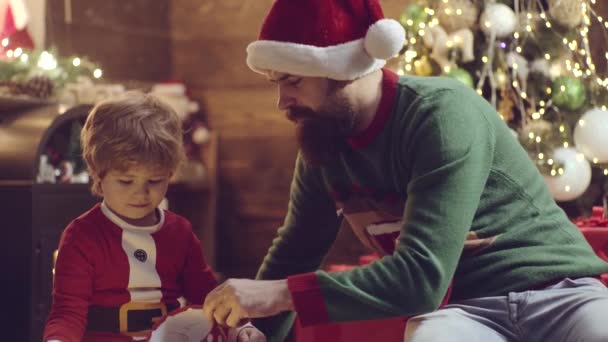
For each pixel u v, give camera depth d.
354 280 1.73
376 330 2.24
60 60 3.63
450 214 1.76
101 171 1.95
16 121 3.21
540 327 1.85
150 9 5.27
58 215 3.19
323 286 1.73
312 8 1.87
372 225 2.04
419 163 1.82
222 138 5.32
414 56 3.40
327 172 2.07
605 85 3.18
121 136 1.92
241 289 1.74
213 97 5.34
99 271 1.98
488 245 1.91
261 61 1.90
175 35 5.39
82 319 1.93
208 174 5.21
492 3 3.26
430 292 1.71
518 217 1.92
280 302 1.73
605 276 2.35
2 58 3.35
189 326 1.89
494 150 1.92
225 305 1.74
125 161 1.91
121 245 2.00
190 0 5.37
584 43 3.33
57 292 1.93
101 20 4.90
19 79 3.21
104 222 2.00
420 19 3.41
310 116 1.91
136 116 1.95
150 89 5.12
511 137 1.97
